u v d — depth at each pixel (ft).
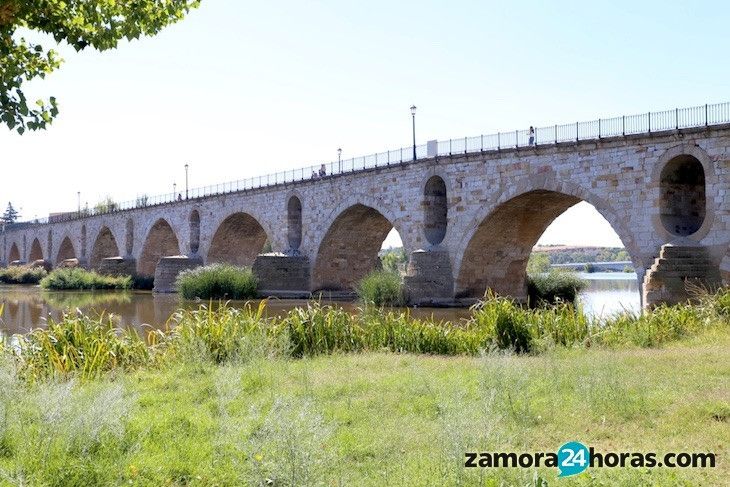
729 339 62.44
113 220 307.37
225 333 59.88
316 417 26.86
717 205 98.53
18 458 26.48
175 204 258.37
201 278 179.01
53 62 35.65
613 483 24.63
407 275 145.89
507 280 154.30
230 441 28.50
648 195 108.68
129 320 127.95
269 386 42.34
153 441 30.55
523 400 35.58
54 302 175.52
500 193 134.31
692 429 31.22
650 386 39.99
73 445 28.22
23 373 45.39
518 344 64.64
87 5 33.78
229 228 236.02
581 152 119.34
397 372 48.49
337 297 186.60
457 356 61.57
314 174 191.11
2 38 32.24
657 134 107.04
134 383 46.11
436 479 24.84
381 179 165.27
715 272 97.81
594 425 32.40
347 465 27.20
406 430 31.73
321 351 64.64
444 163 146.92
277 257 185.98
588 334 67.05
